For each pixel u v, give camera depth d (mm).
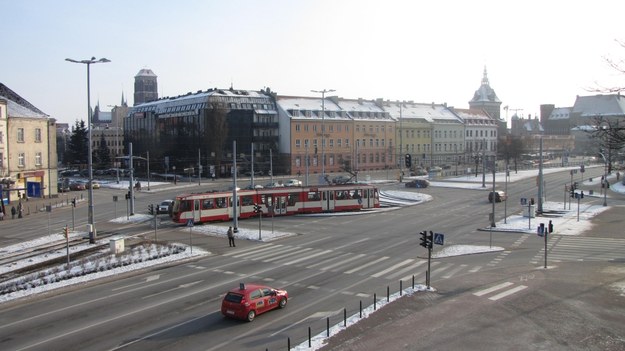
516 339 19109
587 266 31234
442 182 95938
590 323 20672
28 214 60375
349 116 124188
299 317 22531
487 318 21375
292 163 114250
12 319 22875
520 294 24734
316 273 30828
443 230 46250
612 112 187625
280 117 116562
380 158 129750
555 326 20375
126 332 20984
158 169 125688
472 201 68500
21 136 75062
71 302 25391
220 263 34000
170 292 26969
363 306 23781
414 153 138125
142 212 60594
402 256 35375
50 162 80188
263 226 49688
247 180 102500
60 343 19875
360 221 52500
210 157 110688
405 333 19828
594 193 77250
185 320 22375
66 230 31875
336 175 112125
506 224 48531
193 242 41656
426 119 143000
